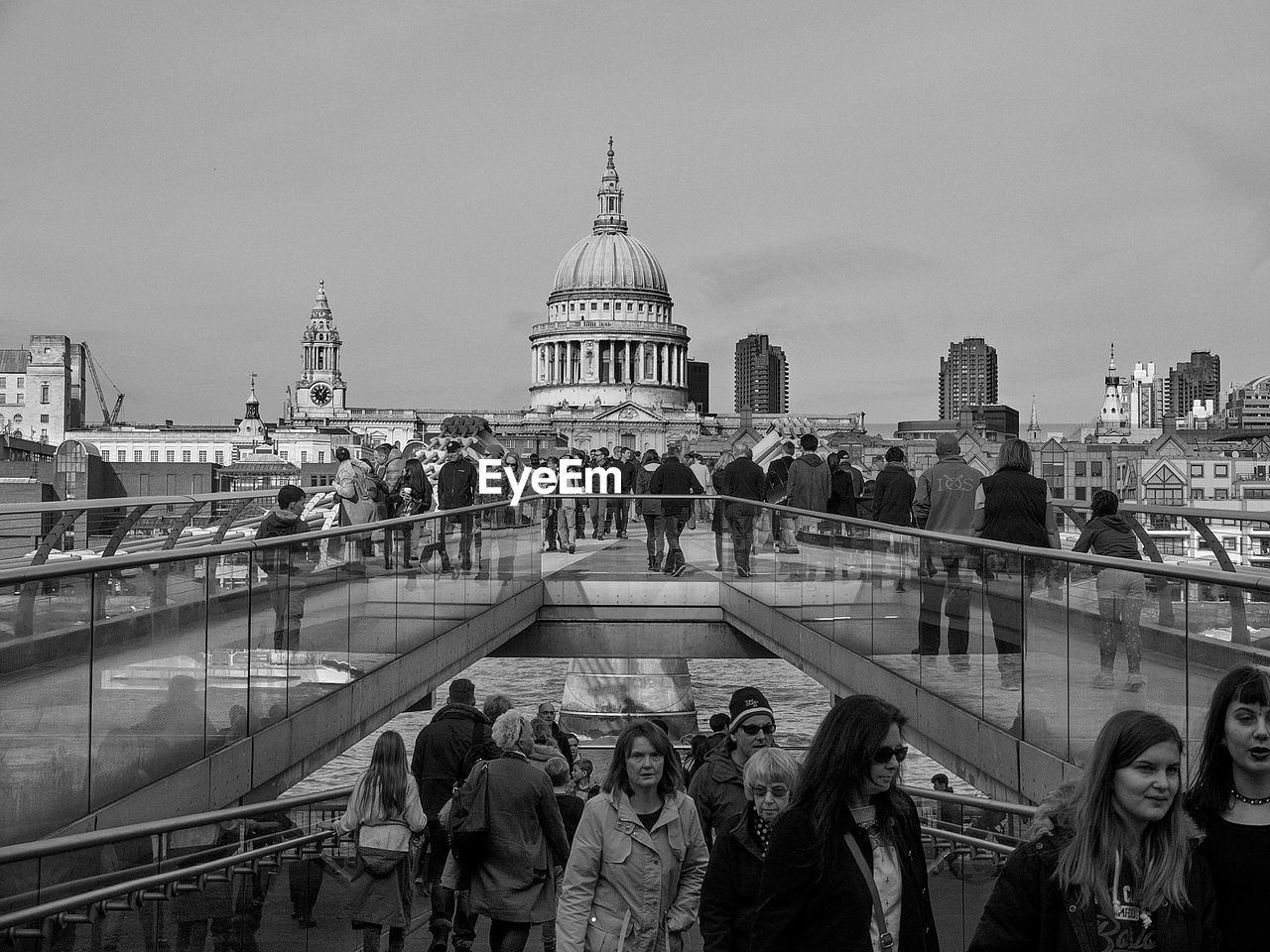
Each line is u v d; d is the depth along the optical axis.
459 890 12.17
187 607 13.15
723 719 16.42
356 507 27.78
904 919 6.88
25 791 10.41
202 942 11.36
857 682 19.30
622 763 9.55
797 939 6.86
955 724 15.23
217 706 13.81
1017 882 6.39
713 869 8.23
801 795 6.88
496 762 12.16
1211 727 6.75
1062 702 12.38
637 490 47.44
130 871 10.35
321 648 16.64
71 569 11.02
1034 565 13.08
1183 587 10.23
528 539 28.42
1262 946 6.44
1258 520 22.11
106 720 11.65
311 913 13.76
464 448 32.34
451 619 22.52
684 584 29.39
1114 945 6.15
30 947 8.94
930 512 19.58
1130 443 152.38
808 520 22.33
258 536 19.44
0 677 10.05
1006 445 16.66
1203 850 6.57
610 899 9.52
